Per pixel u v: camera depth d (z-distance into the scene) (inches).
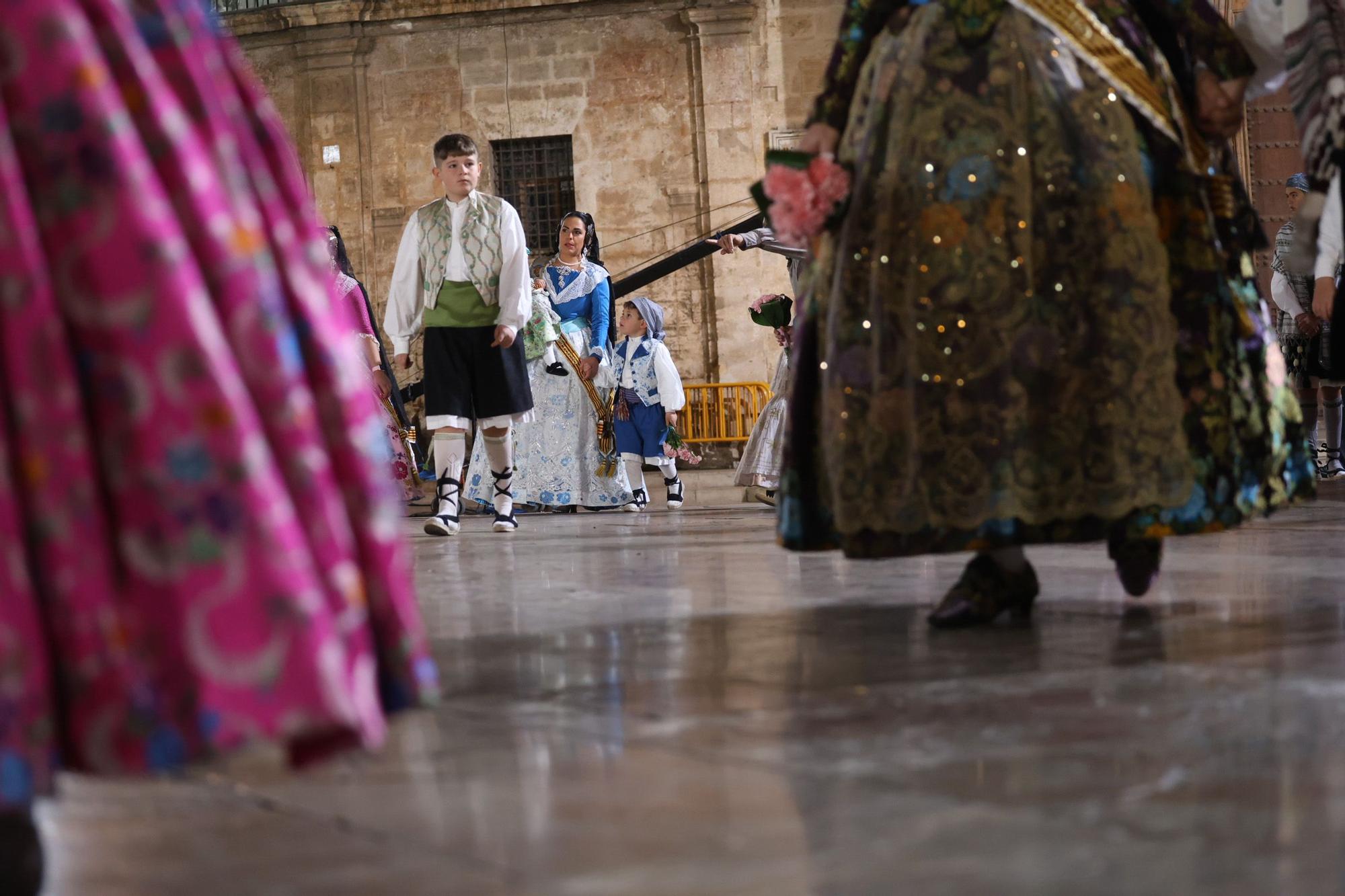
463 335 320.8
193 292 47.5
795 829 59.6
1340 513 260.1
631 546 251.6
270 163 58.3
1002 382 113.7
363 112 809.5
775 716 84.7
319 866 56.7
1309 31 120.0
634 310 449.7
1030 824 59.2
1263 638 108.8
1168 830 57.7
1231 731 76.2
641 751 76.5
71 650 46.1
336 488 53.7
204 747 46.0
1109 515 114.1
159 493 46.5
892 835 58.2
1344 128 118.6
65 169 47.4
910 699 88.4
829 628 123.3
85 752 46.2
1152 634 113.0
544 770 72.6
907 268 115.7
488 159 809.5
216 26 57.1
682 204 793.6
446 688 99.0
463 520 419.2
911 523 114.5
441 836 60.6
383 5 802.8
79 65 47.6
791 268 309.1
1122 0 121.8
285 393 49.8
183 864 58.0
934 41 118.0
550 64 800.3
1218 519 117.6
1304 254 121.9
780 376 385.7
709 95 787.4
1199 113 125.7
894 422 115.3
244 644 46.2
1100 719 80.1
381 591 53.7
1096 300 114.5
